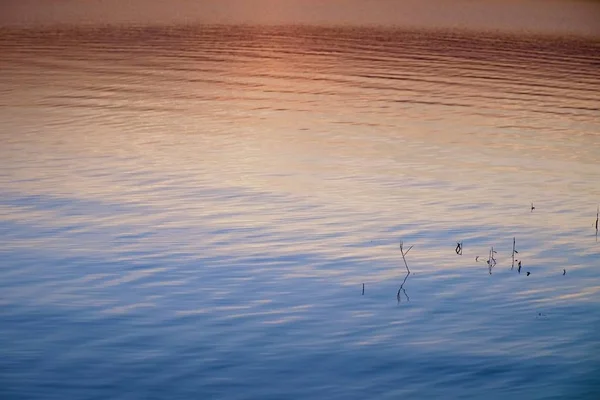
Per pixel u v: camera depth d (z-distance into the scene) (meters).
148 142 16.22
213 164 14.65
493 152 16.44
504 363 7.68
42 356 7.57
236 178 13.76
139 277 9.47
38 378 7.18
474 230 11.55
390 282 9.58
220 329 8.22
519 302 9.13
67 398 6.88
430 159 15.65
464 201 12.94
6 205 11.91
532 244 11.07
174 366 7.45
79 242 10.52
